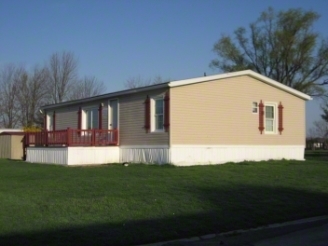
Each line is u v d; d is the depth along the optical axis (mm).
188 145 24172
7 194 14055
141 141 25453
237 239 10312
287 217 12406
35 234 9648
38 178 18219
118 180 17250
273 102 27938
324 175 19938
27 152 29578
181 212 12133
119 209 12180
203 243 9852
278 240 10180
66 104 32438
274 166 23781
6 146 34469
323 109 50469
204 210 12469
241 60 53375
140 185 16000
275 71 51750
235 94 26156
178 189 15266
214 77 25062
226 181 17438
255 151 26938
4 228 10047
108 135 26812
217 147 25234
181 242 9867
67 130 25609
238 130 26203
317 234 10773
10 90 56312
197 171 20688
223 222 11422
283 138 28312
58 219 10977
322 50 49844
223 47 53844
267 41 52219
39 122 55688
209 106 25016
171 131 23641
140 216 11562
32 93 56094
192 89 24453
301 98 29266
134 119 26062
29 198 13422
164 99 24062
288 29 50875
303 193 15508
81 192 14523
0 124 56125
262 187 16266
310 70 50406
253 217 12117
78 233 9812
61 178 18047
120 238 9609
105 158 26469
